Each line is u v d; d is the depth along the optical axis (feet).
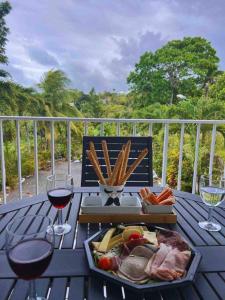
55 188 3.59
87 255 2.59
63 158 24.58
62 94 44.34
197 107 31.63
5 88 36.94
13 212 3.72
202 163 19.17
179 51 54.75
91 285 2.29
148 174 6.30
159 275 2.27
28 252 2.07
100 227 3.32
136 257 2.50
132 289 2.18
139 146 6.51
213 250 2.88
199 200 4.33
